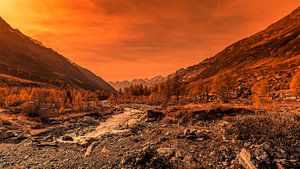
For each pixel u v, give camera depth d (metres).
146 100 152.62
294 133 21.59
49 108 79.81
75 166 22.78
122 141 29.22
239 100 93.25
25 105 73.75
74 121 59.44
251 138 21.52
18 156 28.42
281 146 19.50
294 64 193.25
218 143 22.16
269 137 21.20
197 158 19.80
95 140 34.38
